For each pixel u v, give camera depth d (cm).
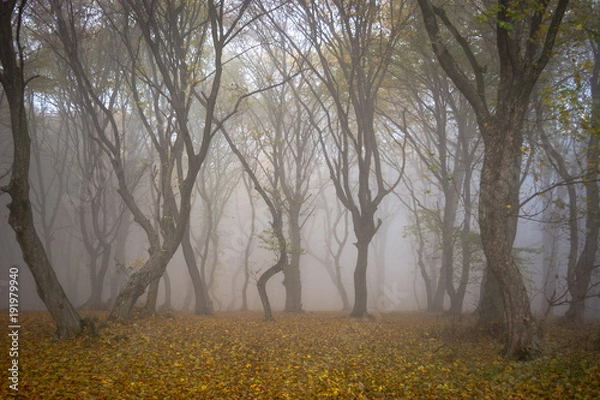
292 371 1014
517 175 1788
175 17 1748
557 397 833
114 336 1304
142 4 1781
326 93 2517
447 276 2569
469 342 1476
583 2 1409
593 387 886
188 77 1802
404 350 1315
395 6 2056
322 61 2066
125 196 1806
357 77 2095
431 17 1239
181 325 1719
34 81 2405
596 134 1174
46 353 1077
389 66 2350
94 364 1005
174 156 1883
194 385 877
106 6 2139
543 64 1136
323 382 921
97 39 2317
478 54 1980
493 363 1107
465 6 1892
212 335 1491
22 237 1210
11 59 1160
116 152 1822
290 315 2517
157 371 964
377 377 974
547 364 1069
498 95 1210
